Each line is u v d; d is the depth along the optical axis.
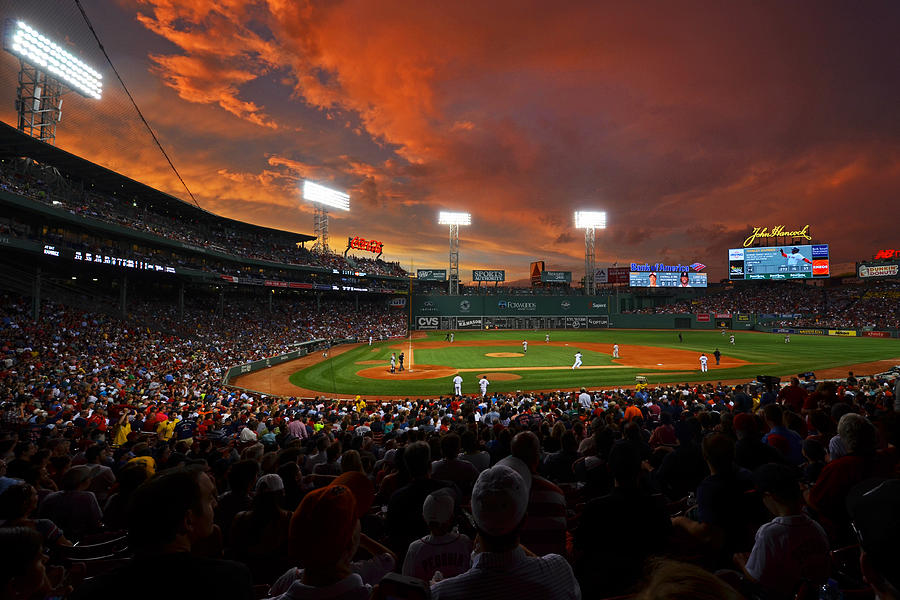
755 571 3.04
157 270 40.03
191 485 2.11
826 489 3.90
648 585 1.18
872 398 12.45
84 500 5.34
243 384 30.58
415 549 3.05
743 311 86.81
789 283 93.69
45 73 34.69
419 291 91.88
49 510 5.25
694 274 89.38
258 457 7.53
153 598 1.73
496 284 97.88
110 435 13.57
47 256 32.66
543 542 3.83
